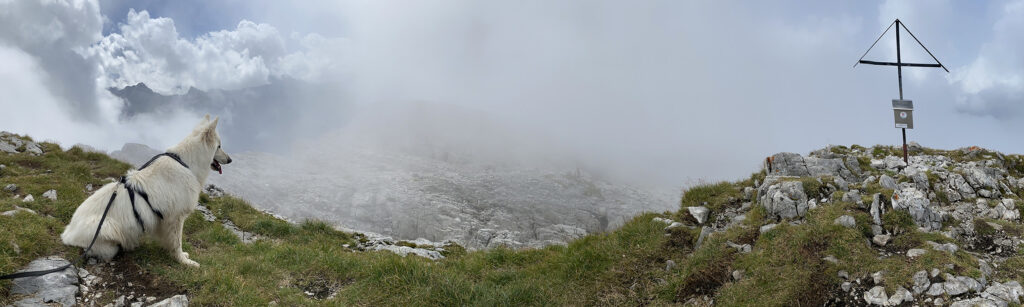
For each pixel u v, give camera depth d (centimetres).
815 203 1052
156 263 809
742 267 889
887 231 896
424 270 962
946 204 1047
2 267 670
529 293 938
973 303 670
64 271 724
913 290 722
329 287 907
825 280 792
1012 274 747
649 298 908
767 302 771
